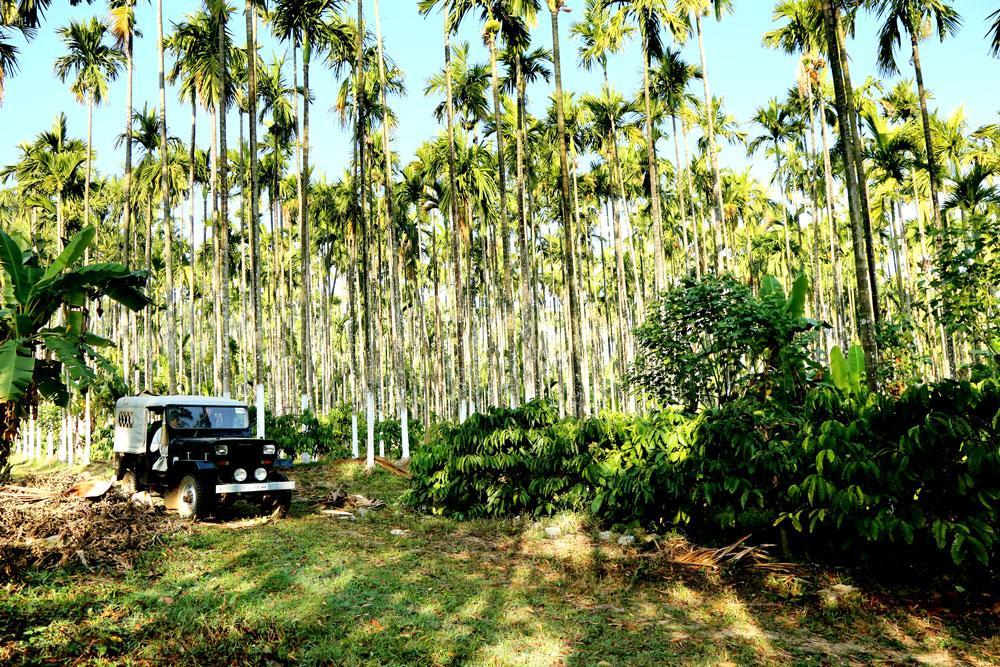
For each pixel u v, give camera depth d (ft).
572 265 44.16
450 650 16.20
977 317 29.48
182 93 63.16
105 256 101.14
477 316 127.44
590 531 29.32
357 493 44.11
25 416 25.62
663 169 98.99
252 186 51.98
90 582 20.13
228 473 31.53
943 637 16.98
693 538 26.91
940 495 19.34
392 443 69.56
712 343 30.27
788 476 23.49
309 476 51.55
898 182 73.51
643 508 27.48
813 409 23.13
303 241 65.05
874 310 39.91
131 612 17.66
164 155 60.34
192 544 25.98
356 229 79.82
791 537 24.53
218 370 67.46
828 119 81.87
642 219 123.13
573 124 85.20
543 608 20.08
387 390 135.64
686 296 31.19
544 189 97.45
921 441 18.52
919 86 55.57
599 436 31.89
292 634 16.87
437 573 23.58
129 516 27.96
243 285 77.82
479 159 78.59
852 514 20.15
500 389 120.78
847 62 44.50
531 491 32.58
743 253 140.05
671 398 32.71
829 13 33.27
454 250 65.46
